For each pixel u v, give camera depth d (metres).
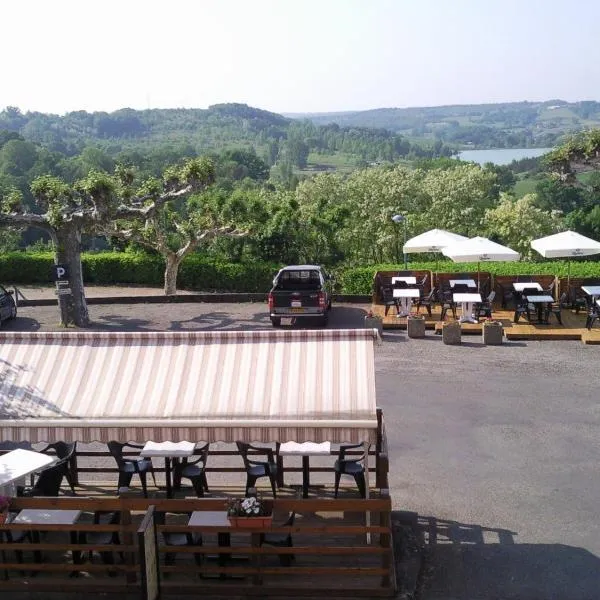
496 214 49.25
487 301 23.02
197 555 9.75
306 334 10.66
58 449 11.34
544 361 19.30
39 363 10.48
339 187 52.81
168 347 10.63
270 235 32.59
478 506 11.59
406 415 15.55
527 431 14.57
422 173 54.44
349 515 10.95
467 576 9.73
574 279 24.45
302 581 9.38
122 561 9.98
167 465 11.04
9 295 24.92
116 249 35.59
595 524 10.98
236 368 10.18
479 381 17.72
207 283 31.77
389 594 9.14
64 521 9.54
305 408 9.37
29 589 9.42
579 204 88.81
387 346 21.06
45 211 24.70
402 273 26.53
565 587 9.45
